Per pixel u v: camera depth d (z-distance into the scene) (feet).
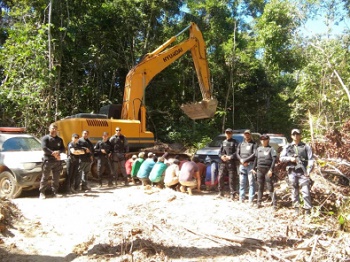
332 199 24.32
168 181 31.17
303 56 49.47
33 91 50.78
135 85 43.09
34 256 17.17
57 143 29.09
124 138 35.68
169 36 73.61
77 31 61.98
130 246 17.90
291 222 22.11
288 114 85.51
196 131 71.87
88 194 30.17
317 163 26.84
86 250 17.81
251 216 23.48
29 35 53.31
